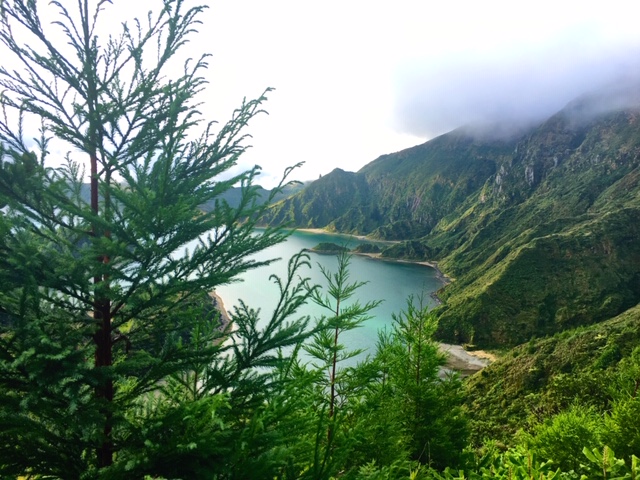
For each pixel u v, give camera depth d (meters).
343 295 9.09
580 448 9.55
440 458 11.25
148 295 4.84
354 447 7.98
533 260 150.50
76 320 4.65
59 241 4.60
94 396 4.27
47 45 4.30
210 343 5.46
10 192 4.13
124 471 3.81
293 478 4.23
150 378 4.62
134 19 4.61
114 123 4.56
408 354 12.74
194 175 5.12
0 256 3.91
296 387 4.63
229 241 4.68
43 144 4.82
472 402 70.44
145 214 3.83
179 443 3.74
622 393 12.34
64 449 4.33
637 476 4.94
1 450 3.94
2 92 4.34
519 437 13.21
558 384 28.48
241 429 4.17
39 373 3.47
